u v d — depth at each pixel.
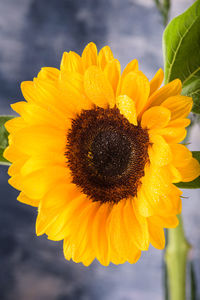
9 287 0.88
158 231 0.38
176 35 0.41
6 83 0.90
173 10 0.80
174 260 0.51
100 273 0.90
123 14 0.90
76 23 0.90
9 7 0.89
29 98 0.40
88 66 0.39
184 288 0.51
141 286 0.89
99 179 0.42
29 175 0.40
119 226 0.40
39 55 0.90
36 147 0.40
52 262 0.89
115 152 0.41
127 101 0.37
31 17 0.90
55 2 0.90
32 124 0.40
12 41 0.90
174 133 0.36
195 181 0.39
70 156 0.42
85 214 0.42
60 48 0.90
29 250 0.89
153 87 0.38
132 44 0.90
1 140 0.43
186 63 0.42
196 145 0.82
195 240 0.86
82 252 0.40
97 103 0.41
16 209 0.89
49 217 0.40
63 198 0.41
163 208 0.37
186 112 0.36
